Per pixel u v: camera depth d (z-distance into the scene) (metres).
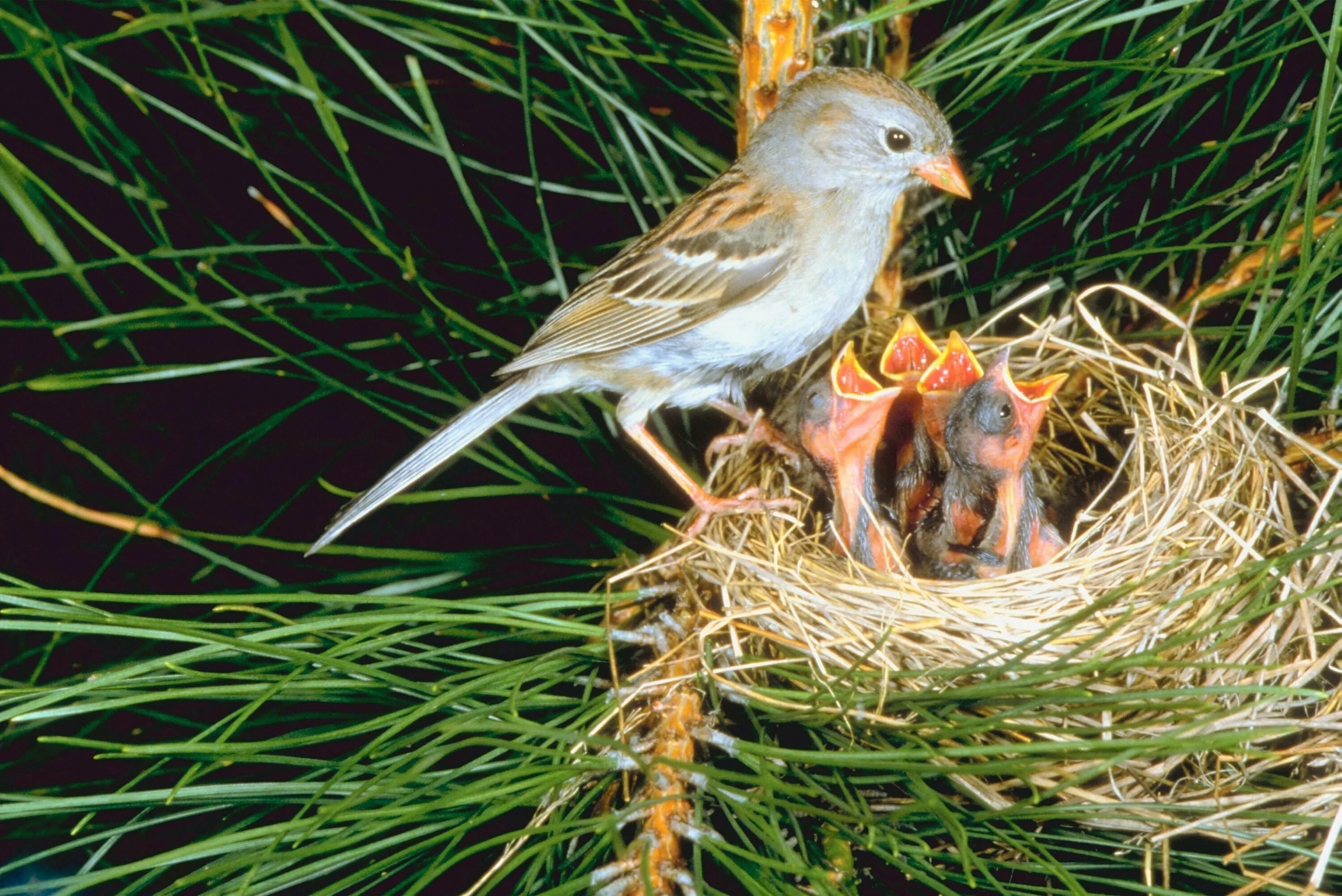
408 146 1.27
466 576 1.26
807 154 1.28
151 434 1.28
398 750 1.22
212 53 1.24
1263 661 1.23
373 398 1.26
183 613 1.26
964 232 1.29
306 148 1.26
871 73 1.28
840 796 1.21
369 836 1.20
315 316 1.25
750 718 1.22
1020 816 1.20
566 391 1.29
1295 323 1.24
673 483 1.29
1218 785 1.21
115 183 1.23
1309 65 1.26
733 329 1.29
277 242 1.26
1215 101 1.26
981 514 1.30
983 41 1.25
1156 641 1.24
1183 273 1.27
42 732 1.24
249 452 1.28
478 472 1.29
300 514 1.29
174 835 1.25
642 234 1.28
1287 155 1.25
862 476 1.29
